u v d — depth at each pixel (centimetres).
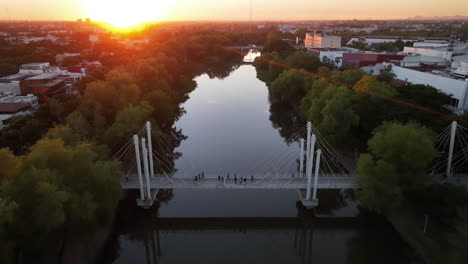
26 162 3722
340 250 4859
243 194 6106
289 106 11638
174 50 19938
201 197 6009
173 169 6794
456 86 8394
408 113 6700
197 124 9912
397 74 11262
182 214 5534
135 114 6612
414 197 4806
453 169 5659
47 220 3394
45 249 3884
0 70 13450
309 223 5338
